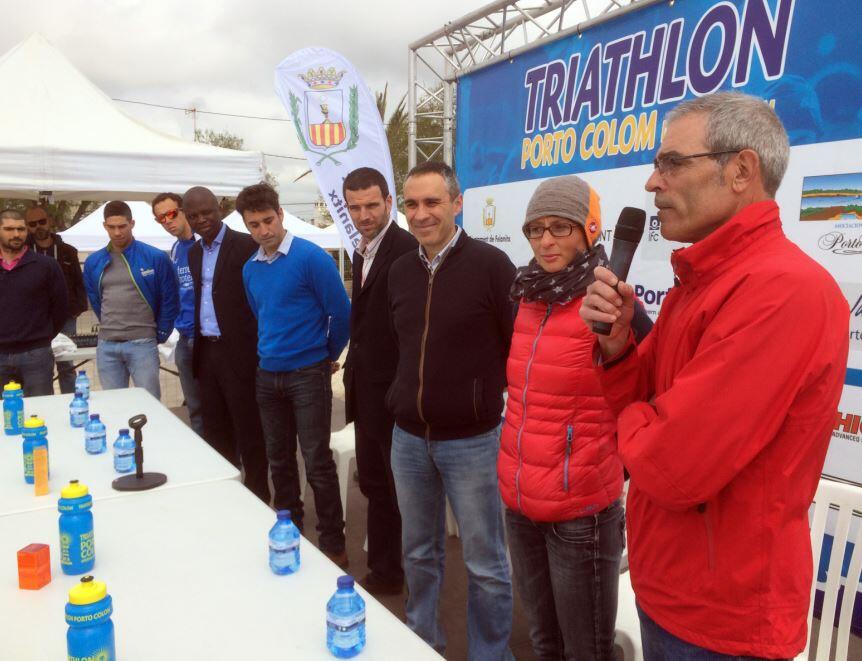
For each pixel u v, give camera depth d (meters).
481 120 4.83
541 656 1.90
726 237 1.08
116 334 4.25
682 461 1.03
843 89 2.55
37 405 3.21
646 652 1.22
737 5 2.95
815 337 0.99
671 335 1.19
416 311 2.14
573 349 1.65
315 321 3.10
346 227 4.56
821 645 1.74
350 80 4.46
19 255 4.19
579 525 1.70
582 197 1.67
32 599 1.36
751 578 1.04
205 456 2.38
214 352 3.66
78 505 1.47
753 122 1.06
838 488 1.76
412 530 2.25
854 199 2.53
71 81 4.57
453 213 2.09
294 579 1.46
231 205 13.28
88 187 4.20
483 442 2.08
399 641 1.23
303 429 3.13
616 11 3.54
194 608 1.33
